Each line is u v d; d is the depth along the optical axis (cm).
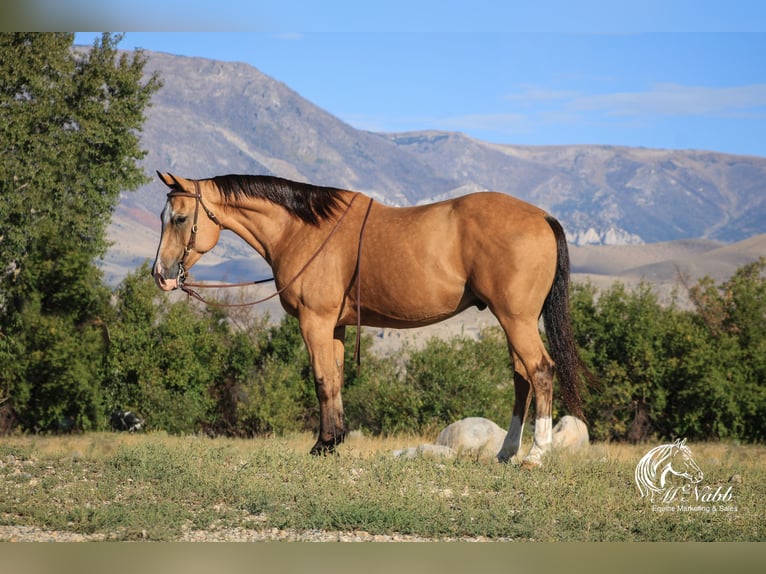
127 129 2828
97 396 2425
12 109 2561
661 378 2453
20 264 2444
